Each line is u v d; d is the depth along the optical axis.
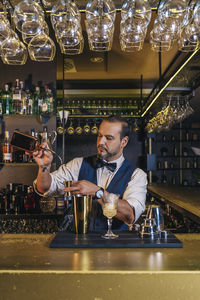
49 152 1.78
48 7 1.85
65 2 1.63
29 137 1.83
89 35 1.75
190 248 1.25
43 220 2.81
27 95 3.11
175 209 3.15
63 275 1.03
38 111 3.09
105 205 1.38
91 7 1.63
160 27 1.75
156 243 1.26
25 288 1.04
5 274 1.04
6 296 1.04
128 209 1.63
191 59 2.44
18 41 1.96
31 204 3.01
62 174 2.05
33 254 1.18
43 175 1.84
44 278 1.03
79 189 1.44
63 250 1.23
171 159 7.64
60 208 2.97
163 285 1.02
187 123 7.57
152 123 5.01
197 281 1.02
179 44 1.94
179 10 1.62
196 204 2.98
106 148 1.88
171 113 4.12
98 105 6.27
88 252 1.20
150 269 1.04
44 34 1.86
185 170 7.66
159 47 2.00
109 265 1.07
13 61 2.05
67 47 1.89
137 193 1.79
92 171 2.00
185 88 3.55
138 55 4.65
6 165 3.20
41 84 3.28
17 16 1.67
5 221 2.81
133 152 6.98
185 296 1.02
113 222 1.79
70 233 1.44
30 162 2.99
